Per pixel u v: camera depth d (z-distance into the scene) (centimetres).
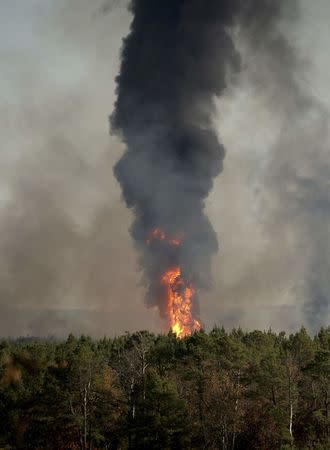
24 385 6328
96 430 6231
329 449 5669
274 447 6281
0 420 6262
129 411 6303
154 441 5794
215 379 6309
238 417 6269
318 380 6744
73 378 6031
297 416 6788
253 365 6638
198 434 6456
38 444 6256
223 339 6675
